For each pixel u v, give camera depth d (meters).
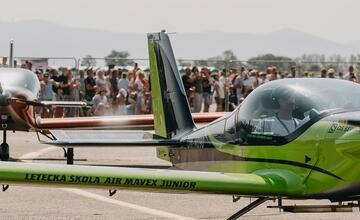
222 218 22.45
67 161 32.16
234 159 21.14
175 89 25.73
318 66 58.38
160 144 24.02
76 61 54.88
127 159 35.97
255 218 22.47
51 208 23.75
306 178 19.39
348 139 18.77
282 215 22.84
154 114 26.47
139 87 49.62
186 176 18.77
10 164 17.64
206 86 51.28
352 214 22.94
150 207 24.09
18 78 35.69
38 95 36.22
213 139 22.12
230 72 53.22
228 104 51.81
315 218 22.38
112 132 27.42
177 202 24.97
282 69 59.06
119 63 60.25
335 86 19.89
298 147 19.47
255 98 20.55
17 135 47.78
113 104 49.62
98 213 23.06
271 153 19.97
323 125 19.16
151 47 26.41
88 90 49.59
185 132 25.38
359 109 19.23
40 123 36.94
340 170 19.03
